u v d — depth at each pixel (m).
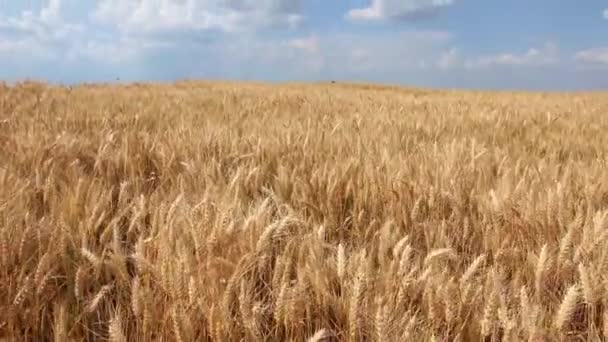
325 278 2.06
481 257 2.05
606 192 3.19
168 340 1.80
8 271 2.05
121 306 2.06
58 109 7.54
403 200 3.01
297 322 1.88
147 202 3.01
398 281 1.98
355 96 13.79
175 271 1.92
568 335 1.97
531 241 2.55
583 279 1.94
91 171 3.89
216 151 4.50
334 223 2.86
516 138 5.71
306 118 6.96
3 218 2.37
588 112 9.84
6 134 5.20
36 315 1.90
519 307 1.99
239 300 1.85
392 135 5.27
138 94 11.86
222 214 2.35
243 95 12.54
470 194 3.12
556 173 3.61
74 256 2.32
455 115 7.80
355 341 1.86
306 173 3.54
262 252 2.34
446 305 1.84
